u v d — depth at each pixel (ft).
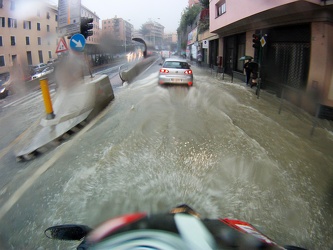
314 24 28.40
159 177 14.03
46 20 106.83
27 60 100.78
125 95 37.17
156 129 21.12
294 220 10.99
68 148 18.15
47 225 10.57
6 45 92.22
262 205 11.87
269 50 43.32
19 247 9.49
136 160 15.94
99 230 6.11
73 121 22.53
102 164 15.40
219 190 12.92
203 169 14.89
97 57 96.22
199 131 20.85
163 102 30.99
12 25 94.73
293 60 34.96
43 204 12.03
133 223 5.95
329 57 26.89
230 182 13.64
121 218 6.48
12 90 51.83
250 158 16.16
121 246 4.93
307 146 18.95
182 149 17.49
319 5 24.77
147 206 11.46
